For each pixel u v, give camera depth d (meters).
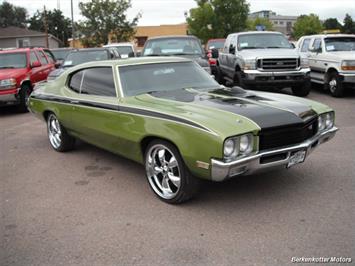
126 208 4.55
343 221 4.01
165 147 4.48
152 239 3.84
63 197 4.96
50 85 6.89
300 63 11.52
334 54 11.85
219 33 40.16
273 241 3.70
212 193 4.81
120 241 3.83
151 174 4.82
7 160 6.69
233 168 3.90
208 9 40.06
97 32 39.91
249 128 4.00
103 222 4.23
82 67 6.11
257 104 4.61
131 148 4.98
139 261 3.48
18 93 11.45
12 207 4.71
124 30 40.38
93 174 5.76
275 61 11.33
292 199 4.58
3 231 4.12
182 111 4.39
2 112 12.18
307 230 3.87
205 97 4.94
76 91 6.10
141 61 5.71
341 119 8.79
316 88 13.95
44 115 7.05
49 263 3.52
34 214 4.50
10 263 3.54
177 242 3.76
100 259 3.54
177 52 11.92
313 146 4.62
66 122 6.32
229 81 14.01
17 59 12.45
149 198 4.81
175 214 4.34
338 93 11.71
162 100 4.85
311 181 5.09
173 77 5.64
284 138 4.25
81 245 3.79
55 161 6.48
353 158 5.97
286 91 13.21
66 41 86.19
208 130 3.93
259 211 4.32
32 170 6.09
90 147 7.20
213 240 3.77
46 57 14.23
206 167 4.00
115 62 5.61
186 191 4.39
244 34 12.95
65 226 4.18
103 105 5.29
